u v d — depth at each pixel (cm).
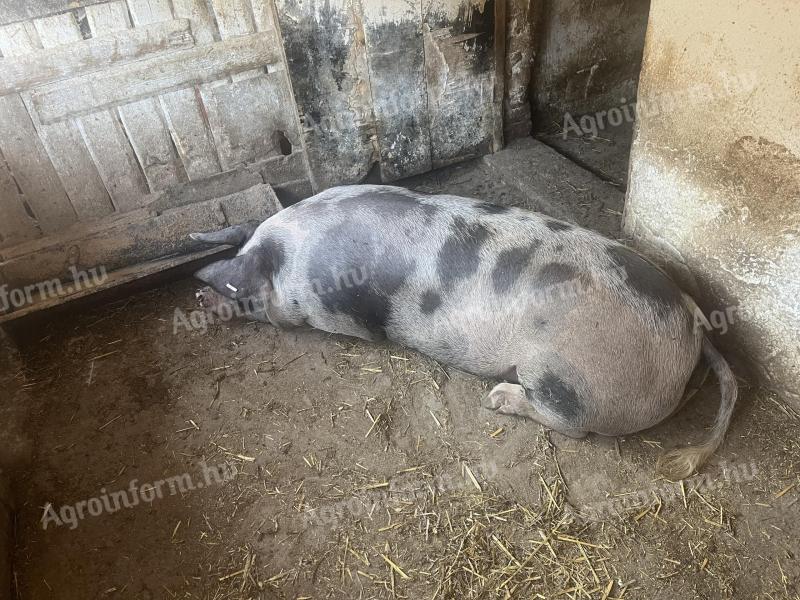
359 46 341
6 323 306
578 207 358
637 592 204
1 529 229
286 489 244
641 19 438
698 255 269
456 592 208
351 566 219
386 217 262
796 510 222
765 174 227
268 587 215
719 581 205
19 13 271
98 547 230
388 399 275
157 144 325
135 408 279
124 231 323
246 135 344
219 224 334
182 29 302
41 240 316
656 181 280
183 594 215
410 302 257
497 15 366
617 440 249
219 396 282
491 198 384
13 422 276
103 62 294
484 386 276
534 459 246
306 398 278
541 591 207
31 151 300
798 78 205
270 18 317
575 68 440
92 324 320
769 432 244
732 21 220
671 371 225
